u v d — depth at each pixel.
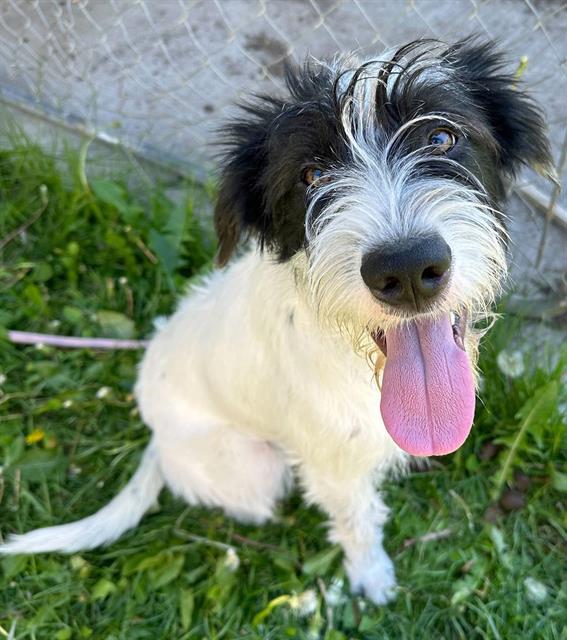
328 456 0.38
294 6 0.65
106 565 0.45
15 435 0.51
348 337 0.31
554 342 0.50
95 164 0.61
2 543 0.46
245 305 0.36
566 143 0.44
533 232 0.51
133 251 0.58
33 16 0.65
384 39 0.58
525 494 0.45
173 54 0.64
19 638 0.42
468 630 0.41
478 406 0.47
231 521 0.47
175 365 0.42
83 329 0.55
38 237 0.59
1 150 0.60
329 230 0.28
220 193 0.34
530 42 0.54
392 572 0.43
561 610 0.41
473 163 0.30
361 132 0.29
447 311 0.28
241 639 0.41
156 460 0.45
